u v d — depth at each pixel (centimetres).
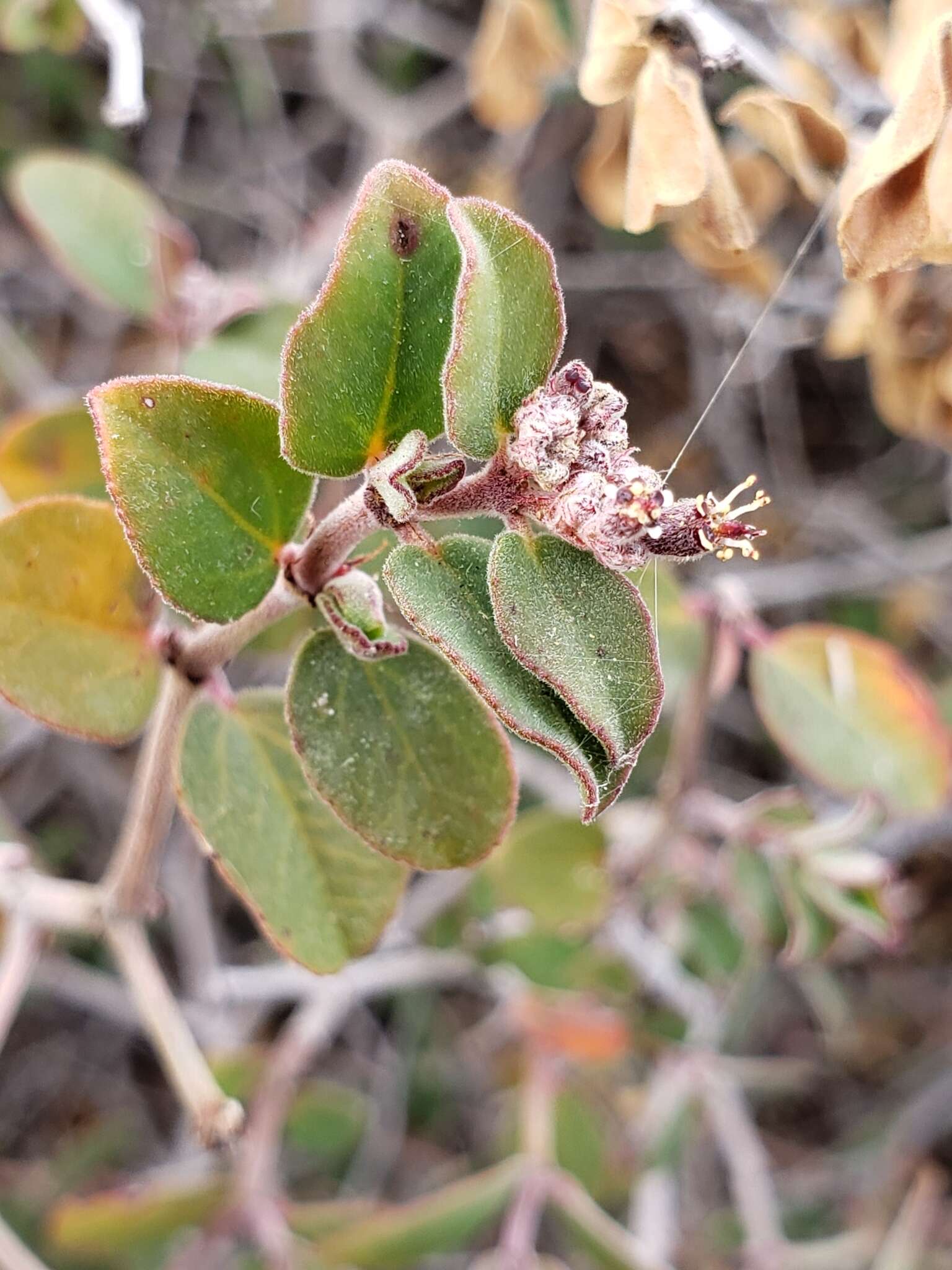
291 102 41
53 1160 36
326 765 15
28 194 23
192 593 14
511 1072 32
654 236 36
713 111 20
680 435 37
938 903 39
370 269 13
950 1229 36
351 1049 38
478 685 12
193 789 16
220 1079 27
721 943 28
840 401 39
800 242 29
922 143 15
